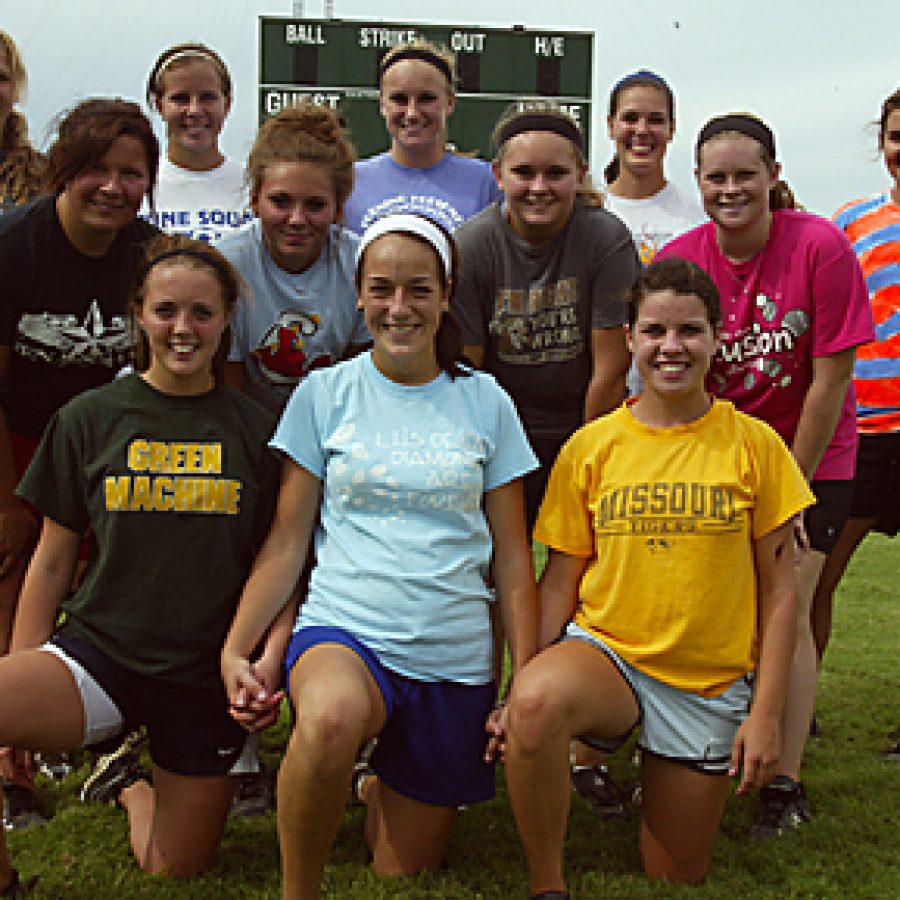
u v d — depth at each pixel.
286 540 3.24
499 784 4.02
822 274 3.69
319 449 3.27
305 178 3.60
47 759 3.98
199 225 5.20
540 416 4.12
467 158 4.96
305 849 2.84
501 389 3.35
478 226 4.02
